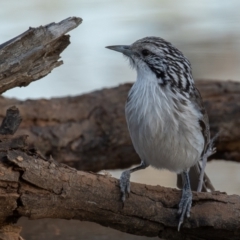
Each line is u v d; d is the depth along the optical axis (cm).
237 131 1558
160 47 1130
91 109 1521
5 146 890
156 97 1095
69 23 966
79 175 936
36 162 902
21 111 1459
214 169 1767
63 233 1391
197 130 1109
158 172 1744
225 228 994
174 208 988
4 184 880
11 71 949
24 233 1388
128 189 964
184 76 1134
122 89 1567
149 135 1091
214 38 2055
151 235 1002
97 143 1509
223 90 1582
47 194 912
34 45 952
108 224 980
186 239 1009
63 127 1484
